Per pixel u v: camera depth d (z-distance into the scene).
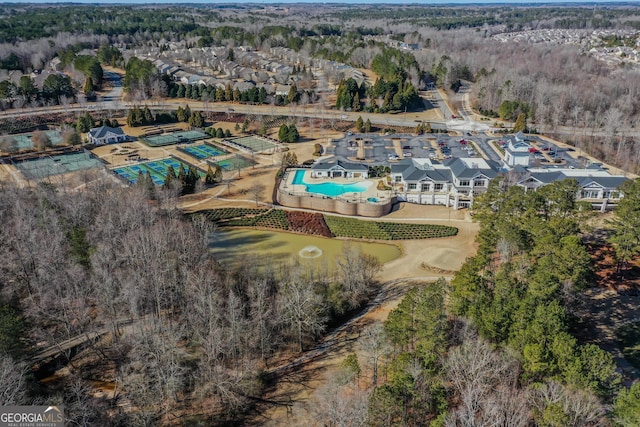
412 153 183.00
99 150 189.12
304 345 85.25
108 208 112.19
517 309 71.38
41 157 179.00
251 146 195.38
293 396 73.50
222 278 96.94
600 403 58.47
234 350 77.50
